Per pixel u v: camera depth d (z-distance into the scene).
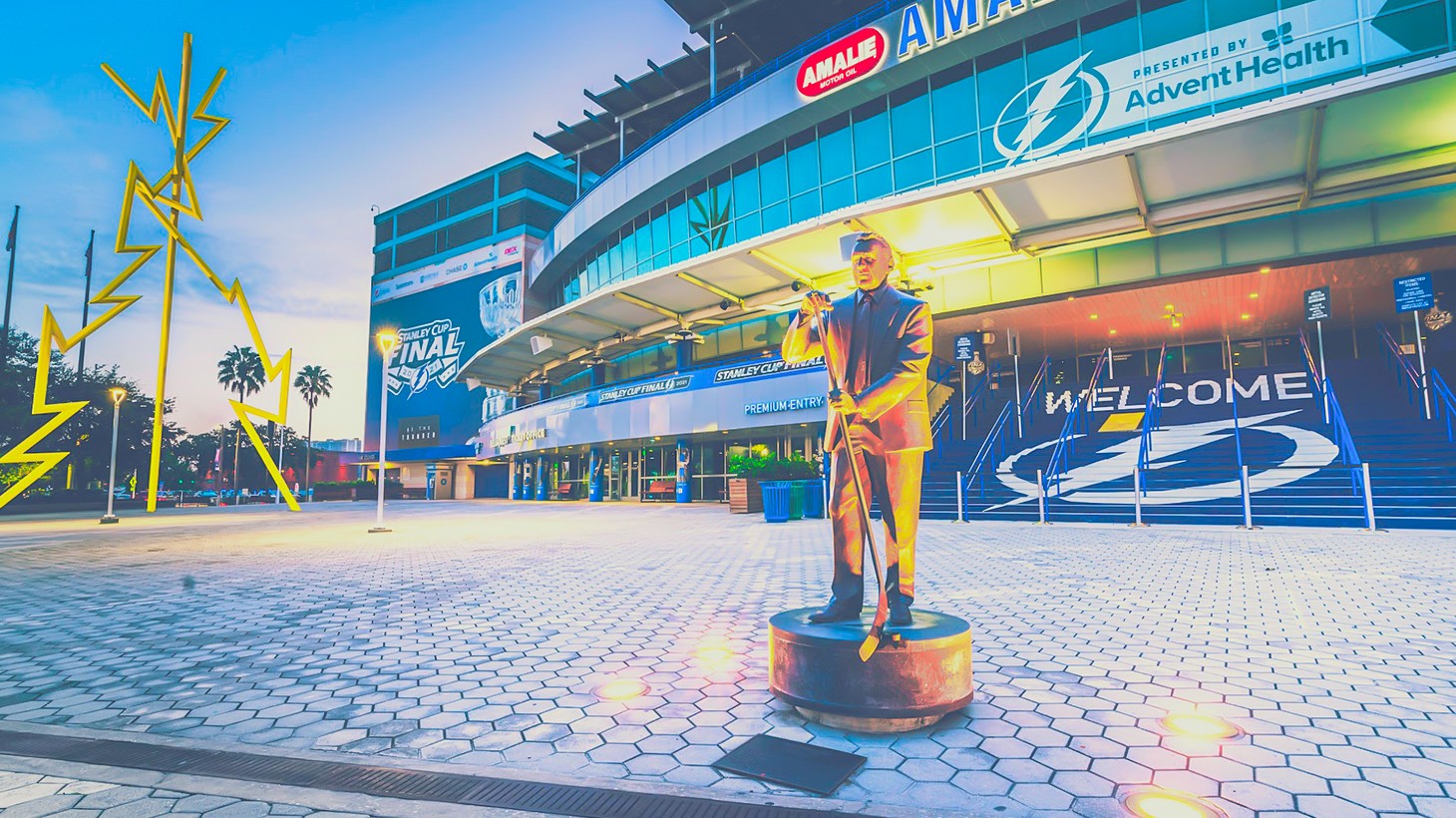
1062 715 3.48
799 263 23.31
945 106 21.78
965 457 20.36
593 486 35.81
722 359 32.03
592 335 34.38
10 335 42.19
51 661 4.99
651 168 30.59
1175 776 2.74
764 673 4.40
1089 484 16.44
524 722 3.56
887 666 3.27
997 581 7.82
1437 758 2.89
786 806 2.55
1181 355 29.45
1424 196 18.42
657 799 2.64
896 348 3.81
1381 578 7.41
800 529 16.08
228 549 13.94
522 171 60.97
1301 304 24.06
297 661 4.91
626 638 5.45
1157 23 18.39
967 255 22.02
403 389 66.81
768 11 30.77
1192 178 17.28
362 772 2.95
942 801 2.56
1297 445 15.54
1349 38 16.12
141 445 45.06
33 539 17.31
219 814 2.55
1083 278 22.81
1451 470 12.75
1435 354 20.09
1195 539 11.54
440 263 65.62
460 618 6.40
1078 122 19.36
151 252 24.41
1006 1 19.41
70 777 2.91
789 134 25.73
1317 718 3.39
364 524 22.38
